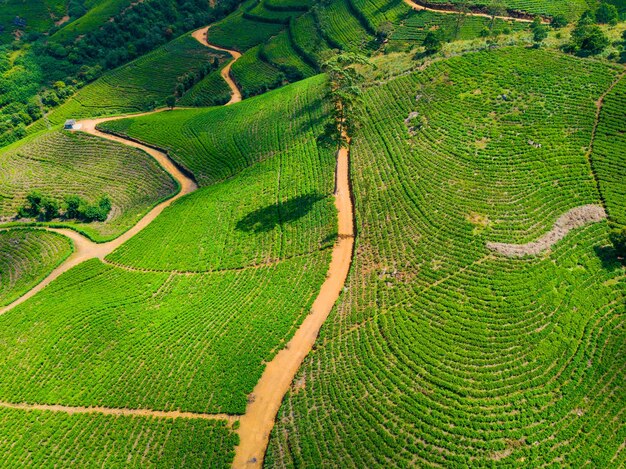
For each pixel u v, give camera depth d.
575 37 87.56
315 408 47.50
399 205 69.38
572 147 70.56
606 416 43.09
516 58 88.38
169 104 135.12
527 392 45.34
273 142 96.25
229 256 72.19
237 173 94.00
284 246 70.31
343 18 144.12
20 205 99.81
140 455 48.12
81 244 85.38
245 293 64.25
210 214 82.56
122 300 68.88
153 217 89.88
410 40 121.38
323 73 115.44
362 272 61.44
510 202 65.56
